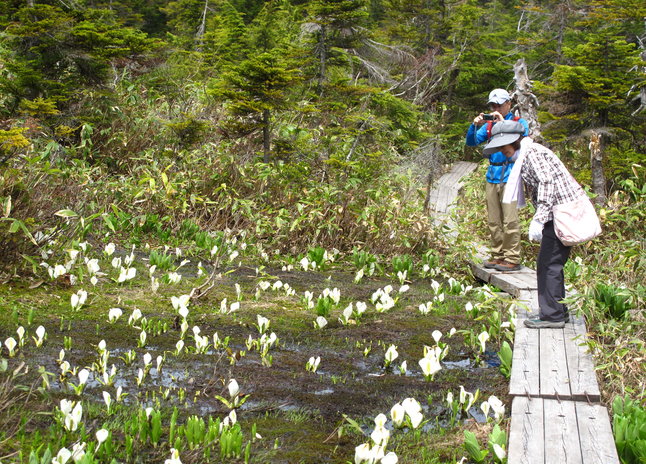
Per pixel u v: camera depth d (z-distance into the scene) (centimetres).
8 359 424
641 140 1298
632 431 352
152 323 535
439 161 1095
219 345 500
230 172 945
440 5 2097
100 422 353
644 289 603
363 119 1084
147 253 769
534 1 1905
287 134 1056
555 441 342
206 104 1249
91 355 451
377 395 433
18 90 930
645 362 468
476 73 2103
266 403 404
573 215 508
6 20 1019
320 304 600
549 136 1298
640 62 1191
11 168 639
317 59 1250
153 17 3055
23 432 324
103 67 1030
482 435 378
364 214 862
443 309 661
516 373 438
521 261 895
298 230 877
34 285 573
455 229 884
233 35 1769
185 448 334
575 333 523
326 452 346
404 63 1806
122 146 1022
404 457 348
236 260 795
